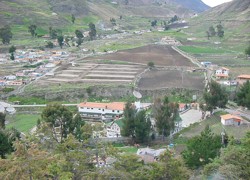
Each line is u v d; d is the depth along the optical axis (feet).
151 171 145.48
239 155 153.58
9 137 258.16
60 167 132.16
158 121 320.29
